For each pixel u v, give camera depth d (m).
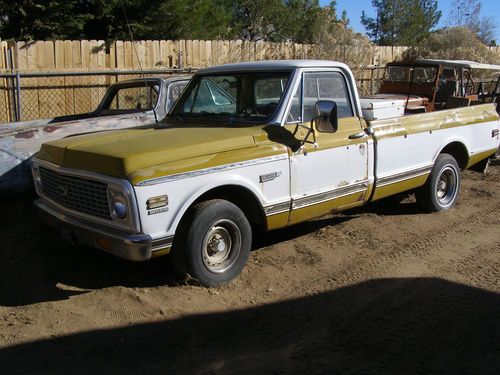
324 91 5.80
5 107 11.10
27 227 6.61
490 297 4.87
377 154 6.20
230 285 5.07
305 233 6.53
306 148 5.45
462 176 9.62
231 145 4.95
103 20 15.94
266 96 5.60
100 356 3.95
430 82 10.54
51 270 5.42
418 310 4.64
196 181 4.67
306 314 4.59
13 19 14.76
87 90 12.03
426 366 3.81
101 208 4.64
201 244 4.79
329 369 3.78
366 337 4.21
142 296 4.82
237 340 4.18
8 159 6.89
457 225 6.87
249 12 21.77
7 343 4.12
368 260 5.74
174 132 5.29
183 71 12.28
